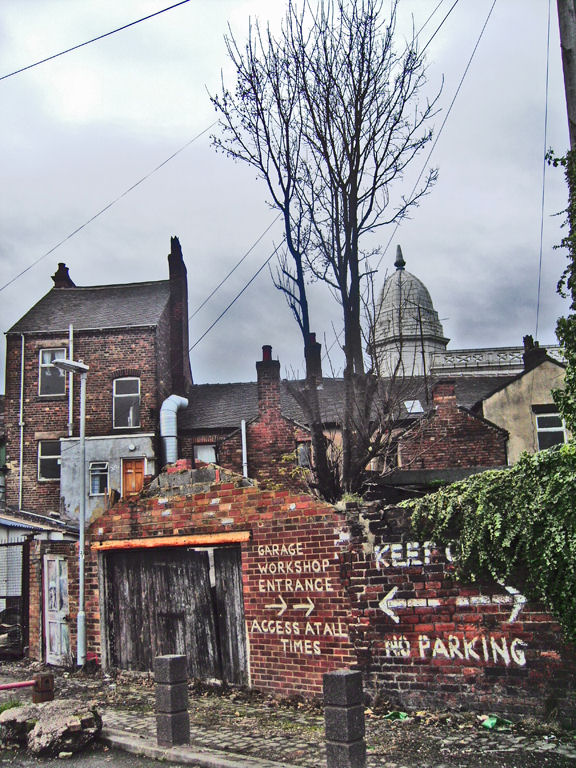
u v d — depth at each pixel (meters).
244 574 10.00
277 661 9.44
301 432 24.52
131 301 29.62
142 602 11.59
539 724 7.01
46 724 7.59
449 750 6.52
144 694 10.33
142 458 26.19
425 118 11.85
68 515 25.66
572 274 8.00
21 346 27.53
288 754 6.82
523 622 7.31
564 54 7.92
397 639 8.20
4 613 15.51
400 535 8.34
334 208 11.77
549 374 23.84
